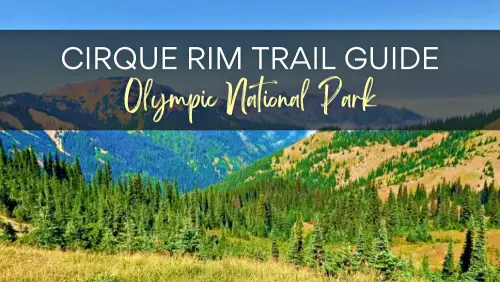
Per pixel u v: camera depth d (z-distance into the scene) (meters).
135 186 165.00
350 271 15.61
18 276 13.38
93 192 159.75
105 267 15.39
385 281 15.38
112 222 72.69
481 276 64.31
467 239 75.31
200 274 14.48
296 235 54.59
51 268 14.88
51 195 125.50
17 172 145.88
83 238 38.72
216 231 172.25
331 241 155.25
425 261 84.25
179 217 110.75
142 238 42.75
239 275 14.42
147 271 14.54
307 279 14.18
